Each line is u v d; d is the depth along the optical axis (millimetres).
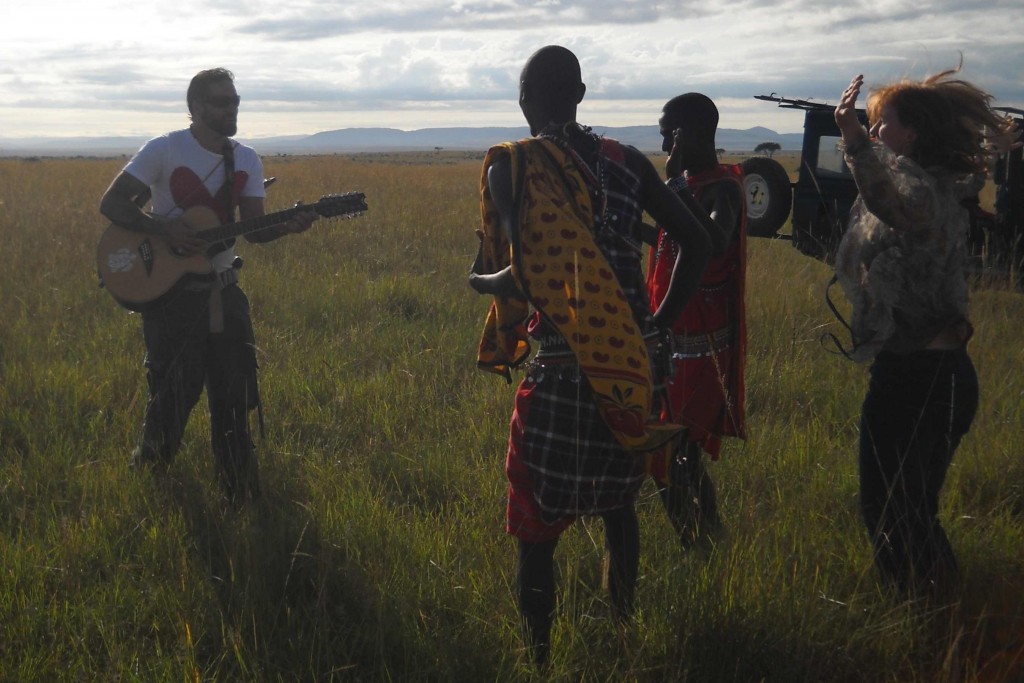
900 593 3238
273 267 10016
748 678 2900
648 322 2896
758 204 11398
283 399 5621
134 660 2943
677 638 2928
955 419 3160
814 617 3002
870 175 2867
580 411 2801
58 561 3486
